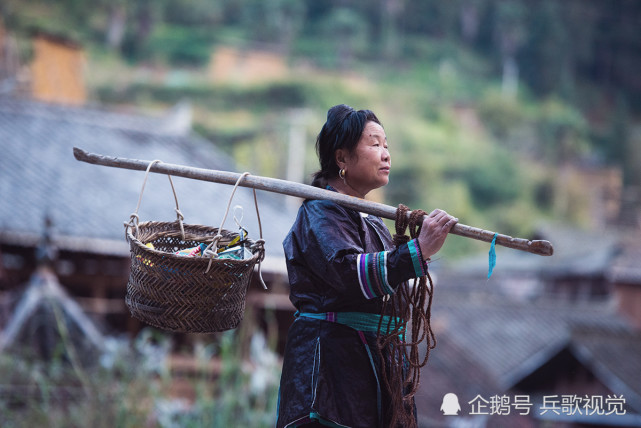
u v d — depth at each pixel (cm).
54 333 796
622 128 9250
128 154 1499
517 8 9744
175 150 1566
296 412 237
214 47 8438
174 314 246
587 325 2244
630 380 1939
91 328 824
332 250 235
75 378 640
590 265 3581
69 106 1577
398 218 236
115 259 1188
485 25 9875
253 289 1080
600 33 10088
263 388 611
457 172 7275
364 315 244
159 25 8481
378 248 254
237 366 621
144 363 618
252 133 6378
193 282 245
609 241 4072
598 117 9569
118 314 1179
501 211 7200
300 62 8662
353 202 243
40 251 878
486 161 7512
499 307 2319
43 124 1502
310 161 4756
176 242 280
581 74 10019
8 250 1162
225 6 9019
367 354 241
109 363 607
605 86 9906
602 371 1964
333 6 9550
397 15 9669
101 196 1295
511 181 7450
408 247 229
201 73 8219
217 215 1303
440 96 8669
